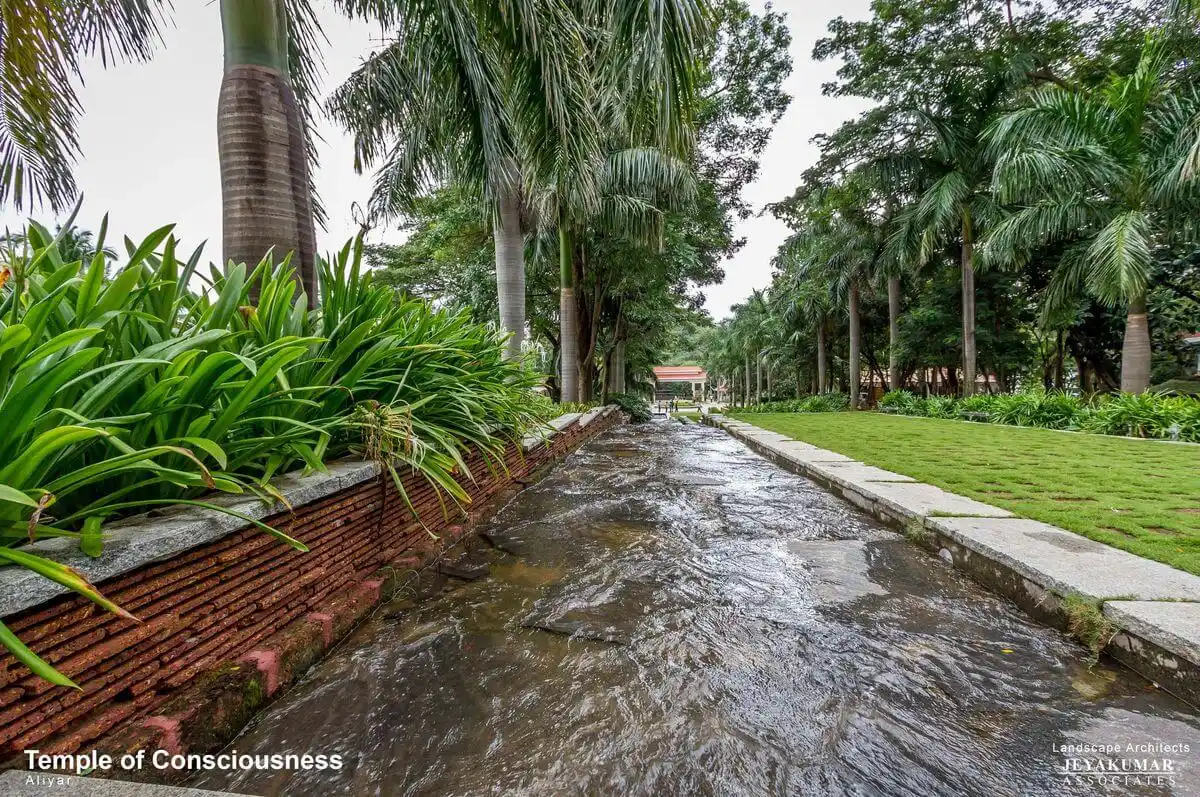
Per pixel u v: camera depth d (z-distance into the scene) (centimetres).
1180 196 718
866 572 248
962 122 1089
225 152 258
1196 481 378
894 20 1120
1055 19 1051
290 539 136
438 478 222
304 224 279
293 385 197
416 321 289
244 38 259
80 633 101
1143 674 154
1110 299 761
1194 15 759
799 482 479
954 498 332
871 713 138
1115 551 221
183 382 138
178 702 117
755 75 1129
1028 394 976
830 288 1720
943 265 1442
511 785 112
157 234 146
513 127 431
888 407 1502
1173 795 108
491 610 203
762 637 182
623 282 1091
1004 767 118
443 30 362
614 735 129
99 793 85
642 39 309
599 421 977
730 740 127
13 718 89
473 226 984
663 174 818
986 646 176
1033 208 870
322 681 151
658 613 202
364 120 526
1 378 104
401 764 118
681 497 416
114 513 134
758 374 3297
